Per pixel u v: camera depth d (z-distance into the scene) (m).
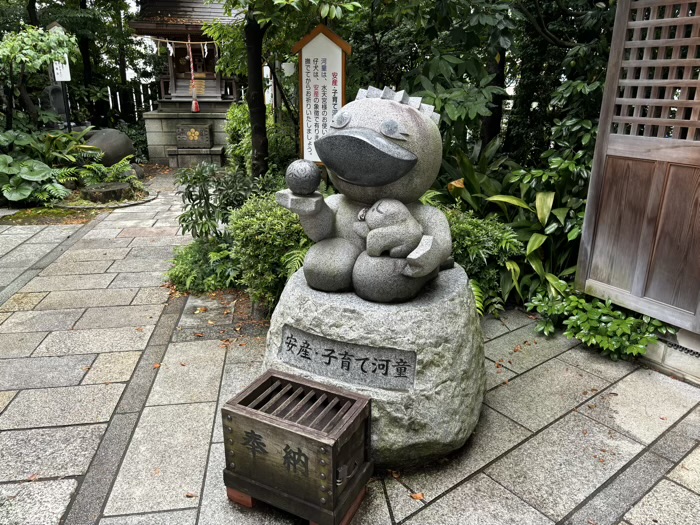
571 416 2.84
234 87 12.42
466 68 4.97
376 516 2.14
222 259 4.76
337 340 2.32
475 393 2.54
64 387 3.06
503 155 5.45
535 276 4.29
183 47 11.70
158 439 2.60
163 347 3.57
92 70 13.71
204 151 11.45
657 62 3.15
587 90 4.04
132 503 2.19
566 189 4.23
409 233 2.22
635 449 2.58
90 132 10.33
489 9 4.26
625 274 3.46
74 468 2.39
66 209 7.61
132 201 8.11
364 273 2.30
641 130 3.43
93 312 4.15
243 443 2.06
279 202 2.28
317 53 4.32
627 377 3.26
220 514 2.14
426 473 2.40
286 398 2.28
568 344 3.68
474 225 4.14
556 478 2.37
